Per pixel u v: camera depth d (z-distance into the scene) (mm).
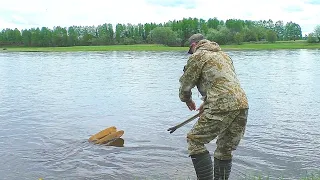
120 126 11812
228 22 117938
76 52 83500
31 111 14594
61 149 9320
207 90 5133
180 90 5453
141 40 122875
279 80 24766
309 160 8141
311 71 31219
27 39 117125
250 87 21219
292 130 10883
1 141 10078
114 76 29188
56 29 123062
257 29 118500
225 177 5535
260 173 7340
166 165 7984
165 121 12531
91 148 9375
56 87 22609
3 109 15062
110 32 128625
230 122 5023
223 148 5406
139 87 22062
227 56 5293
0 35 119625
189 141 5266
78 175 7523
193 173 7477
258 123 11812
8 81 26328
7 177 7441
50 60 53406
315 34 110250
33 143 9867
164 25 127375
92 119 12961
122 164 8117
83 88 21969
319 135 10297
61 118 13180
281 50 79938
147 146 9398
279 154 8555
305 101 16188
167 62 45219
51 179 7348
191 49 5668
